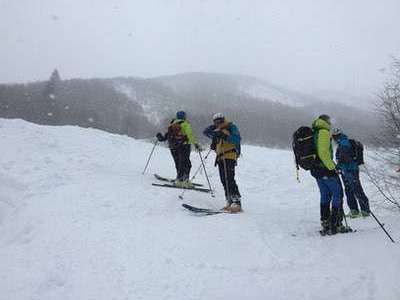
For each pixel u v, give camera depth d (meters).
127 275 4.95
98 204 7.82
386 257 5.28
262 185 12.20
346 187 8.65
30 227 6.92
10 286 4.84
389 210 8.88
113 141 14.81
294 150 7.21
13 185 8.95
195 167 13.42
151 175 11.11
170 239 6.08
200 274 4.99
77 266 5.27
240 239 6.16
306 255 5.70
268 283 4.76
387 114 8.83
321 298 4.36
